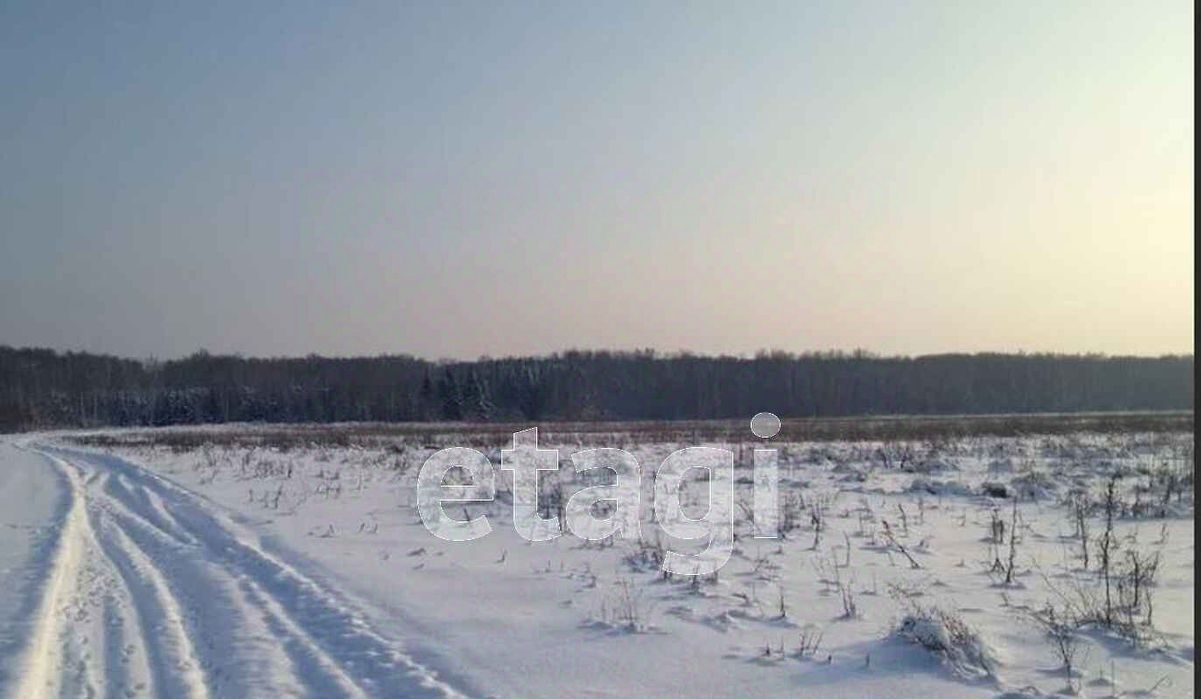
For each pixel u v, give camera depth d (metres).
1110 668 7.25
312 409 111.69
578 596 10.19
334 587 10.81
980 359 121.25
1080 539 13.55
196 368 140.25
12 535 15.99
